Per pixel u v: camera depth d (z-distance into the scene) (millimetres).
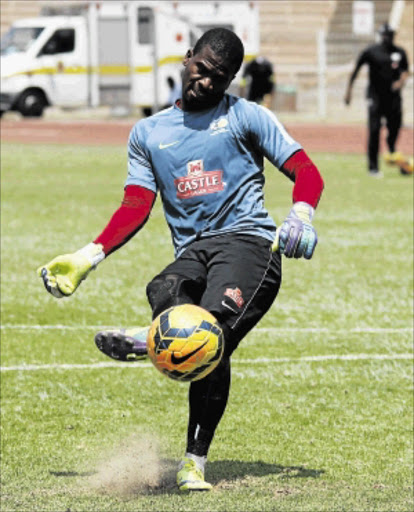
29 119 107562
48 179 63000
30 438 18766
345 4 142500
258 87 75125
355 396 21891
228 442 18703
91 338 26797
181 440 18781
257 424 19875
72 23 107125
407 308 30484
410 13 137000
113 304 30734
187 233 15664
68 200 53188
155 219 47812
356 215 48281
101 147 85688
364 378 23266
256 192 15594
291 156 15133
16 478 16234
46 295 31844
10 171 67250
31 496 15117
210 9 108500
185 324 13961
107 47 108562
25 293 32031
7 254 38219
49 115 117625
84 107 110000
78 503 14680
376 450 18312
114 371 23797
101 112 118438
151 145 15531
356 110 120750
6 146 85938
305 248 14281
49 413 20469
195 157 15375
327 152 79438
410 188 58000
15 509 14406
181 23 107375
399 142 84562
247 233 15445
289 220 14336
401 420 20250
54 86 107312
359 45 128000
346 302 31219
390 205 51531
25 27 108250
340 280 34438
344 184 59594
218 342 14102
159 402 21453
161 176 15570
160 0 107188
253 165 15539
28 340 26438
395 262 37500
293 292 32656
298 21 142250
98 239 15336
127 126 104125
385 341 26609
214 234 15531
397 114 62594
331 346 26109
